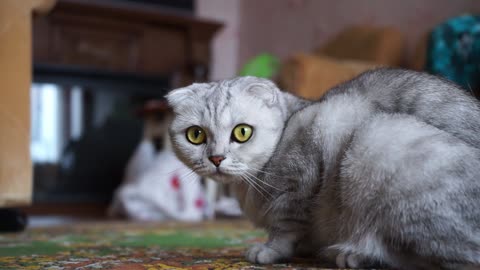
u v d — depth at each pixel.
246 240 0.81
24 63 0.90
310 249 0.58
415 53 1.30
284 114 0.60
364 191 0.49
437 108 0.51
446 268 0.46
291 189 0.55
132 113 2.00
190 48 2.11
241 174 0.57
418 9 1.47
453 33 1.15
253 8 2.24
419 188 0.46
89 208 1.92
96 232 0.97
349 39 1.53
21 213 1.01
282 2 2.07
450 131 0.49
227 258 0.59
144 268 0.52
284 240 0.56
